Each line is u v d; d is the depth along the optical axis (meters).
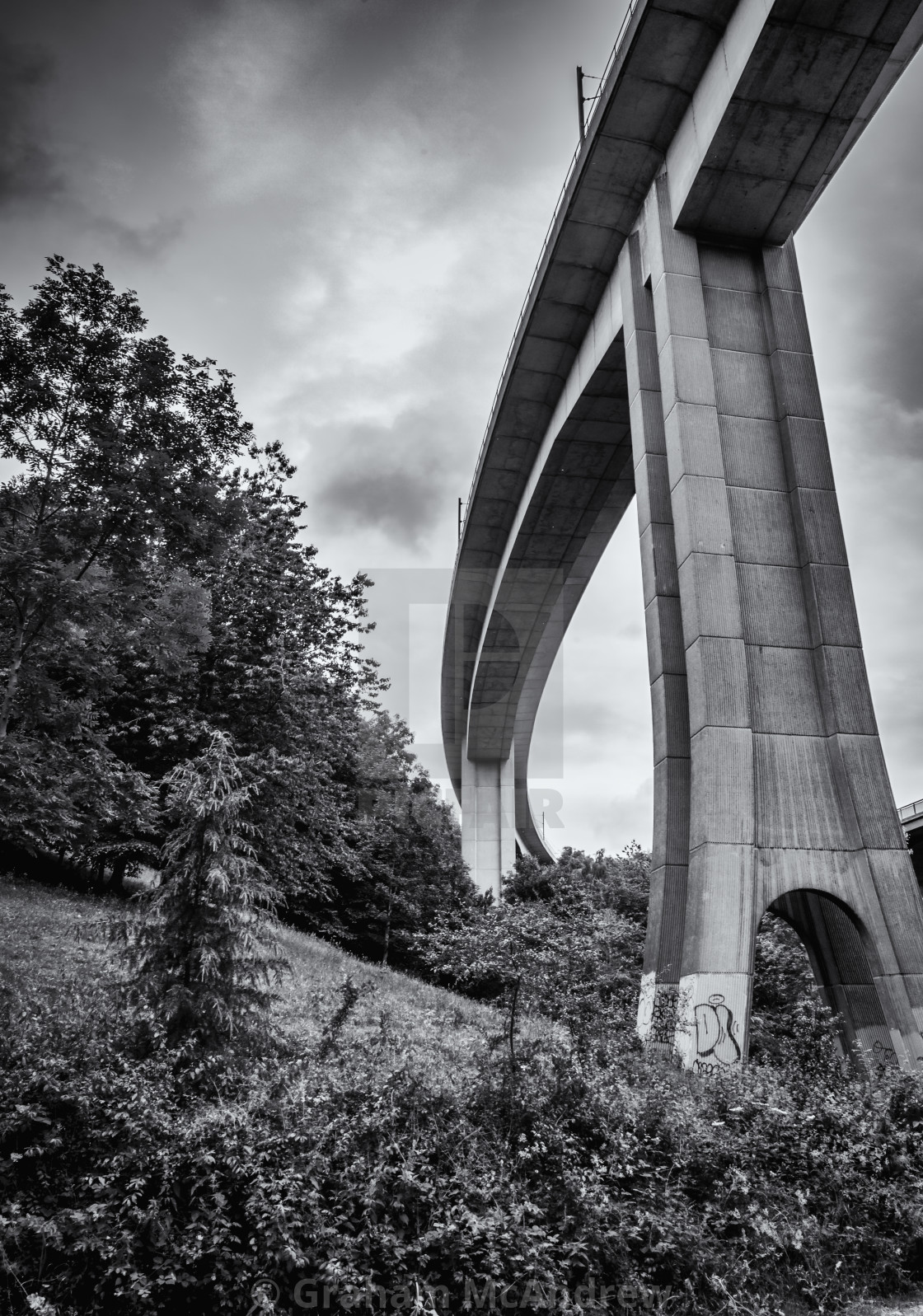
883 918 16.11
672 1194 6.59
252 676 22.42
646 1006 16.56
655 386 22.14
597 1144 6.96
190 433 11.60
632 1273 5.80
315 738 23.36
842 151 20.64
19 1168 5.48
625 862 50.28
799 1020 15.66
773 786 17.12
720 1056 14.81
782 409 20.03
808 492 19.14
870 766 17.20
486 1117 6.71
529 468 35.16
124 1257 4.88
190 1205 5.33
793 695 17.89
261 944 8.00
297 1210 5.28
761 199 21.34
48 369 11.16
